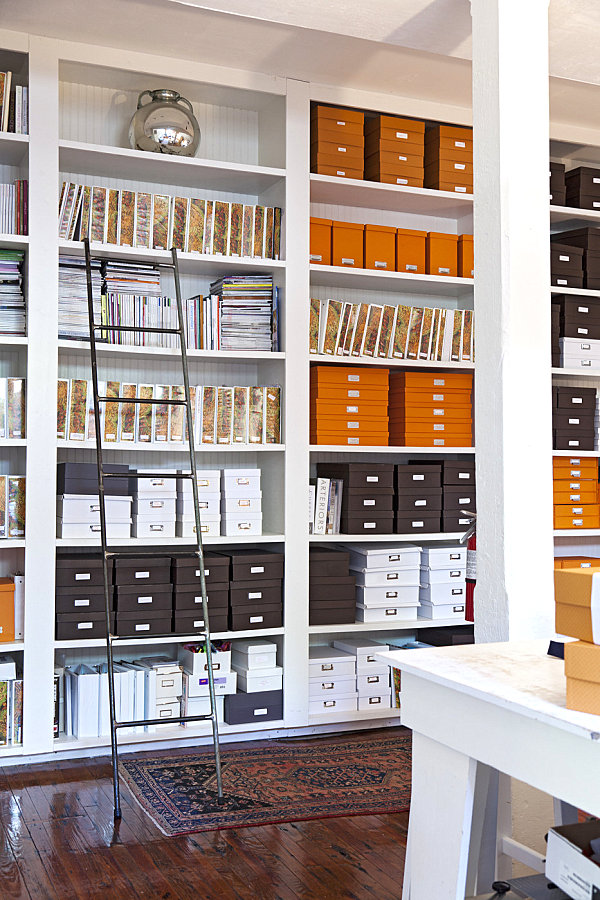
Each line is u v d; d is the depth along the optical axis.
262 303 4.45
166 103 4.19
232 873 2.86
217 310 4.38
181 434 4.29
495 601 2.40
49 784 3.67
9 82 3.94
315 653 4.62
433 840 1.80
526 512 2.40
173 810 3.38
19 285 4.06
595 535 5.22
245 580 4.30
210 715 3.93
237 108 4.71
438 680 1.76
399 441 4.78
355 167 4.58
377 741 4.34
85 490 4.09
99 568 4.06
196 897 2.70
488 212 2.46
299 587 4.41
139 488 4.19
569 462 4.97
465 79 4.41
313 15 2.79
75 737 4.04
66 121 4.36
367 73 4.36
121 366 4.51
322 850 3.05
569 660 1.49
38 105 3.95
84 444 4.08
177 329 4.28
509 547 2.38
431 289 5.03
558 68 3.14
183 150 4.23
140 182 4.55
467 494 4.86
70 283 4.08
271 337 4.46
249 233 4.43
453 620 4.78
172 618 4.20
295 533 4.41
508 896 1.74
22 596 3.98
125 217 4.20
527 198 2.43
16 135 3.92
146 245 4.23
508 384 2.39
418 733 1.87
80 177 4.42
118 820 3.29
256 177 4.47
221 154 4.68
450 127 4.80
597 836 1.57
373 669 4.59
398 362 4.69
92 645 4.02
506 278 2.40
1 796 3.52
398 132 4.68
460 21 2.83
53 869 2.88
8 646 3.87
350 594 4.58
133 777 3.75
